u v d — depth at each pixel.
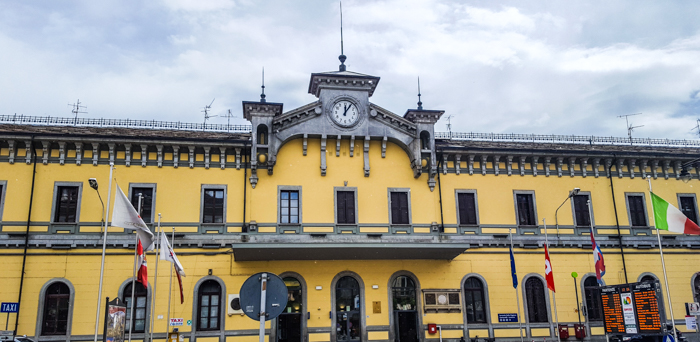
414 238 26.22
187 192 25.19
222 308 24.14
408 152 27.31
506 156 28.17
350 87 27.05
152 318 22.28
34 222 23.78
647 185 29.30
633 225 28.61
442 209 26.98
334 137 26.61
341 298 25.50
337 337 25.03
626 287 18.34
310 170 26.36
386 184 26.84
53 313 23.19
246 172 25.84
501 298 26.41
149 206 24.81
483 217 27.30
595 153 28.53
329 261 25.62
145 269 19.02
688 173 29.69
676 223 20.02
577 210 28.36
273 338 24.14
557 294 26.84
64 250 23.75
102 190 24.58
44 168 24.47
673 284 27.86
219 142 25.39
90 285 23.56
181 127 27.48
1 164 24.17
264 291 9.81
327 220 25.83
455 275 26.39
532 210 27.97
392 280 26.02
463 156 27.91
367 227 26.06
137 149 25.28
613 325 18.59
